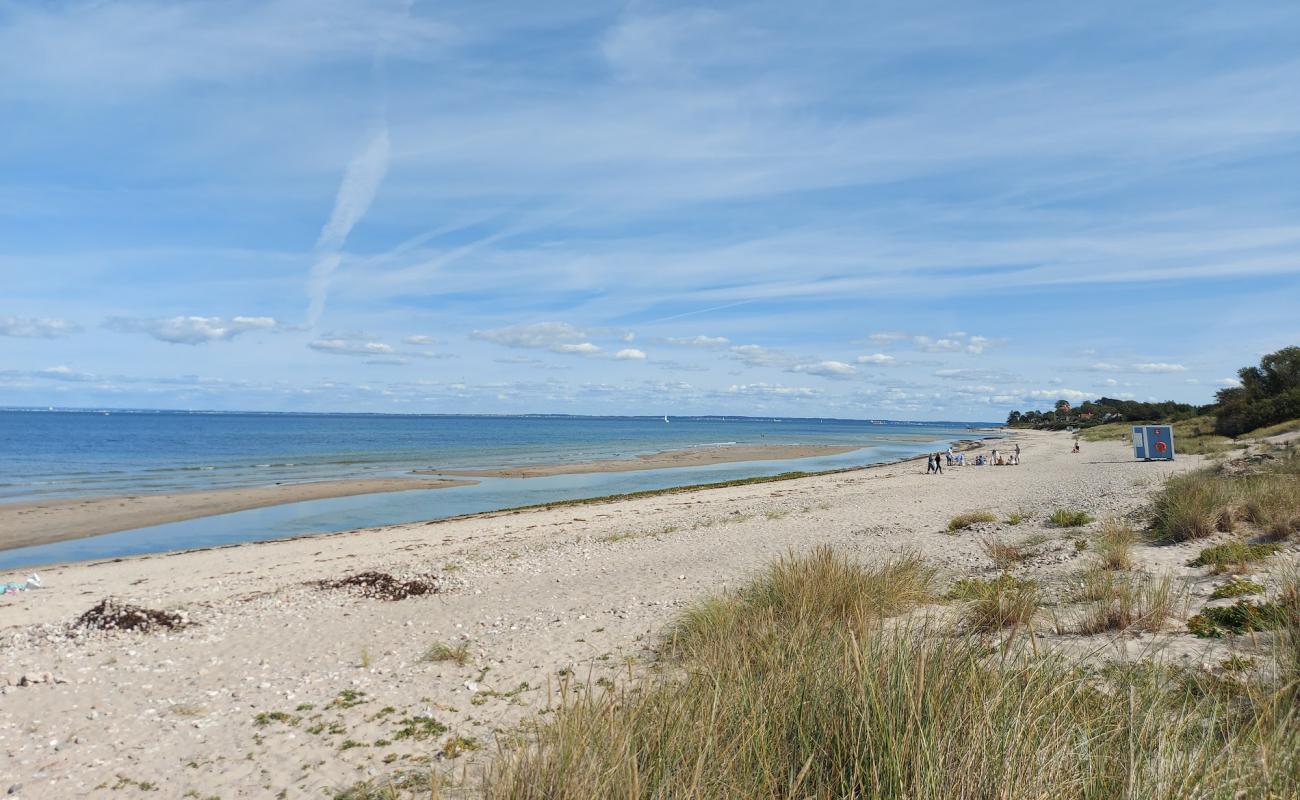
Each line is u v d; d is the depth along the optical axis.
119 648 9.54
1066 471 30.72
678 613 8.97
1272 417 41.97
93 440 80.88
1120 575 8.27
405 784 4.79
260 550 18.97
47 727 6.49
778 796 3.25
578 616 9.50
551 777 3.34
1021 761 2.98
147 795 4.98
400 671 7.61
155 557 18.42
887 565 8.61
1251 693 3.58
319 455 58.44
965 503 20.41
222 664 8.47
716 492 30.66
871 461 58.34
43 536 22.50
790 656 4.78
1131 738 2.96
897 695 3.54
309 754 5.50
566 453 64.94
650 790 3.18
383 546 18.98
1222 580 7.68
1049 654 4.47
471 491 34.28
